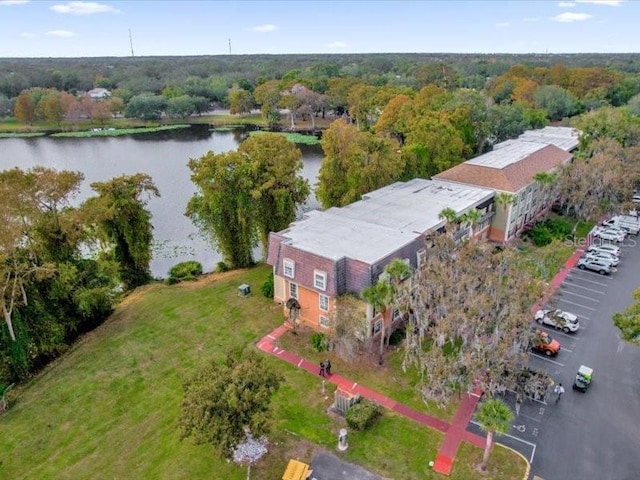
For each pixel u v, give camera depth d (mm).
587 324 38219
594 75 122000
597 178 52406
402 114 85062
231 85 181375
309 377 32594
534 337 31406
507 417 22797
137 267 50719
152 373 33969
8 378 35500
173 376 33438
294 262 36719
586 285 44062
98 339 39094
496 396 30547
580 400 30281
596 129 70125
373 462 25891
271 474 25359
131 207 48062
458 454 26297
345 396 29000
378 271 34031
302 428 28266
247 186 48188
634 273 46406
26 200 37531
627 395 30688
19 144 120562
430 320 32344
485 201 50719
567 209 58094
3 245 34875
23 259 37281
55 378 34781
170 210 70250
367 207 47562
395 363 33844
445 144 65812
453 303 29078
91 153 109500
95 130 138875
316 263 35125
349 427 28219
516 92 111312
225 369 24453
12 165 96938
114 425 29578
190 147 116438
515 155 62094
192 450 27062
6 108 149625
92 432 29172
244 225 48938
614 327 37844
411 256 37812
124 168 94750
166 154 108250
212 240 54625
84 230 43156
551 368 33125
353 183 54719
